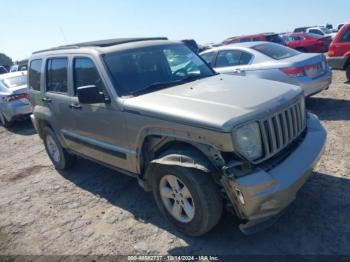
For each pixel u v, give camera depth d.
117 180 5.30
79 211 4.48
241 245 3.32
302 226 3.47
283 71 7.05
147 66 4.41
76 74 4.70
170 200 3.65
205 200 3.17
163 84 4.22
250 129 3.01
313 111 7.67
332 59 10.30
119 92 3.98
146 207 4.33
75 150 5.23
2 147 8.57
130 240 3.68
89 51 4.44
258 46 7.85
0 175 6.37
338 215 3.56
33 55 6.08
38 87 5.80
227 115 3.02
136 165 3.92
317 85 7.13
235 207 3.03
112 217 4.20
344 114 7.16
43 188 5.42
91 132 4.55
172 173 3.38
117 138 4.08
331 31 29.16
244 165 2.99
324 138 3.72
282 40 19.73
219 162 3.01
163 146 3.60
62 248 3.72
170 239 3.59
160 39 5.21
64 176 5.81
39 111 5.72
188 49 5.20
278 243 3.28
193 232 3.44
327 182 4.24
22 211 4.73
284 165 3.16
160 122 3.41
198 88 3.91
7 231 4.24
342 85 10.20
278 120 3.27
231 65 7.94
